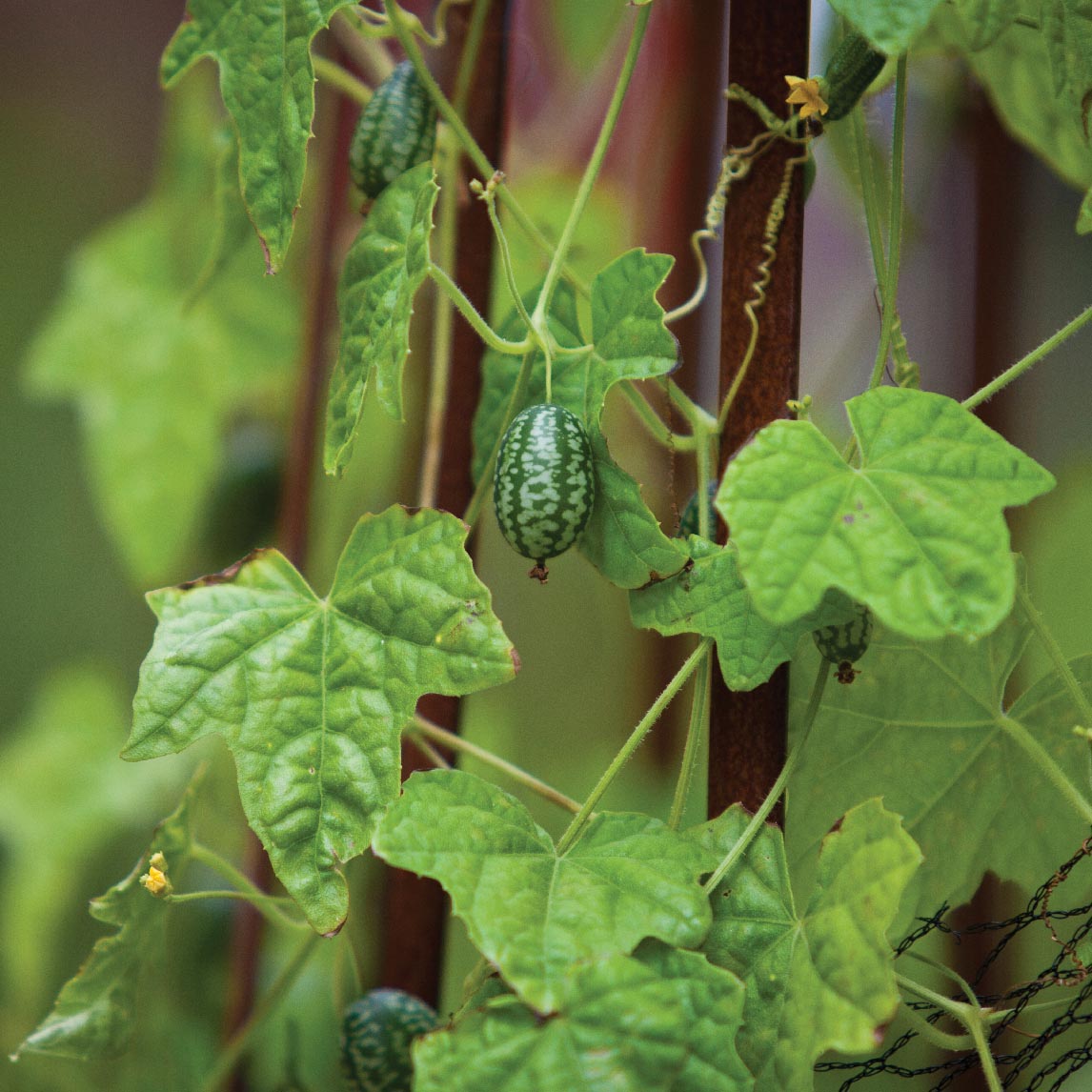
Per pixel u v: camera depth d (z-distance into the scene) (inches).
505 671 28.7
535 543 28.6
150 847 30.3
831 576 27.4
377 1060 30.7
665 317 29.2
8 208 62.9
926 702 30.7
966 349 35.3
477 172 32.2
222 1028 35.7
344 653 29.1
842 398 36.2
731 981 27.9
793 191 29.7
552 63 37.9
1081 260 36.9
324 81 35.2
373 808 28.7
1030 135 33.7
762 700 29.5
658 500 36.0
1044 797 30.8
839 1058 34.2
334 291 35.1
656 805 37.4
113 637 62.3
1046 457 37.9
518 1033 27.6
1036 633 30.2
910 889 31.0
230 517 37.0
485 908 27.9
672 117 35.3
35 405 63.7
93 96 62.7
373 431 37.0
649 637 37.4
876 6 27.6
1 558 62.4
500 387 30.6
